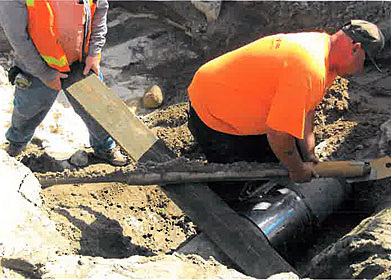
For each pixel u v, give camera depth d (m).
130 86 5.38
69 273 2.84
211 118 3.57
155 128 4.88
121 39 5.80
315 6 5.27
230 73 3.39
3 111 4.85
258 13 5.41
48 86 3.79
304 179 3.50
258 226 3.46
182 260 3.05
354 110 4.55
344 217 3.97
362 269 3.02
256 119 3.41
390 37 5.07
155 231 3.91
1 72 5.13
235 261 3.24
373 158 4.03
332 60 3.23
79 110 4.02
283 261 3.24
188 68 5.52
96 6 3.67
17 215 3.19
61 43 3.60
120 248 3.62
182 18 5.65
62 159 4.51
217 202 3.57
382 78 4.85
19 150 4.39
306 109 3.13
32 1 3.33
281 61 3.15
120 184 4.22
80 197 4.04
